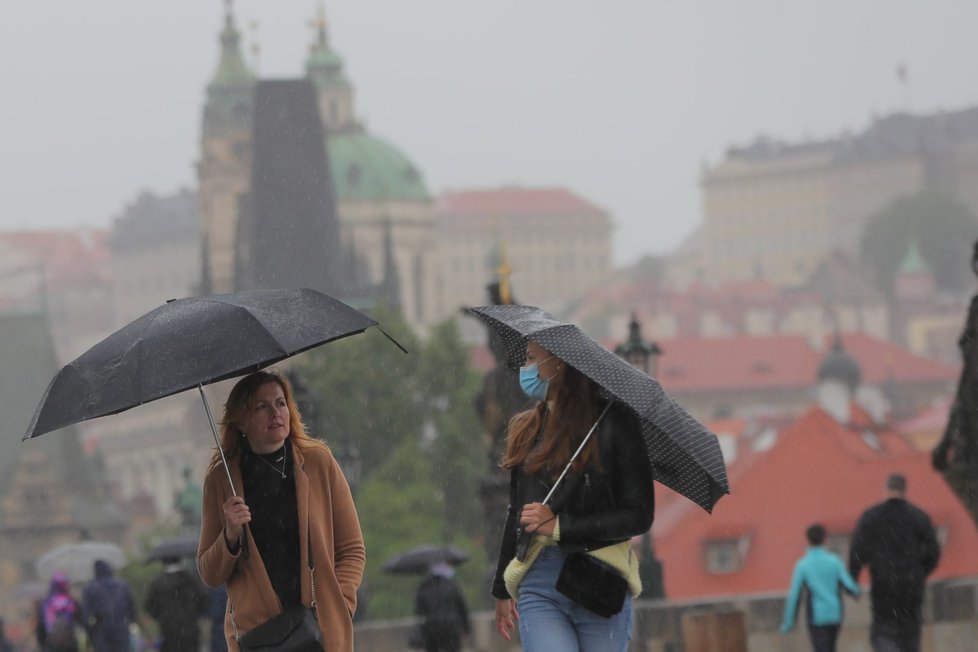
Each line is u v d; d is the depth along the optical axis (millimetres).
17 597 139375
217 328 21484
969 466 41875
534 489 22391
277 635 21703
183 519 103000
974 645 60312
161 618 54469
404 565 69062
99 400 21031
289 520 22031
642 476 22141
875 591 44625
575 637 22281
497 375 59906
